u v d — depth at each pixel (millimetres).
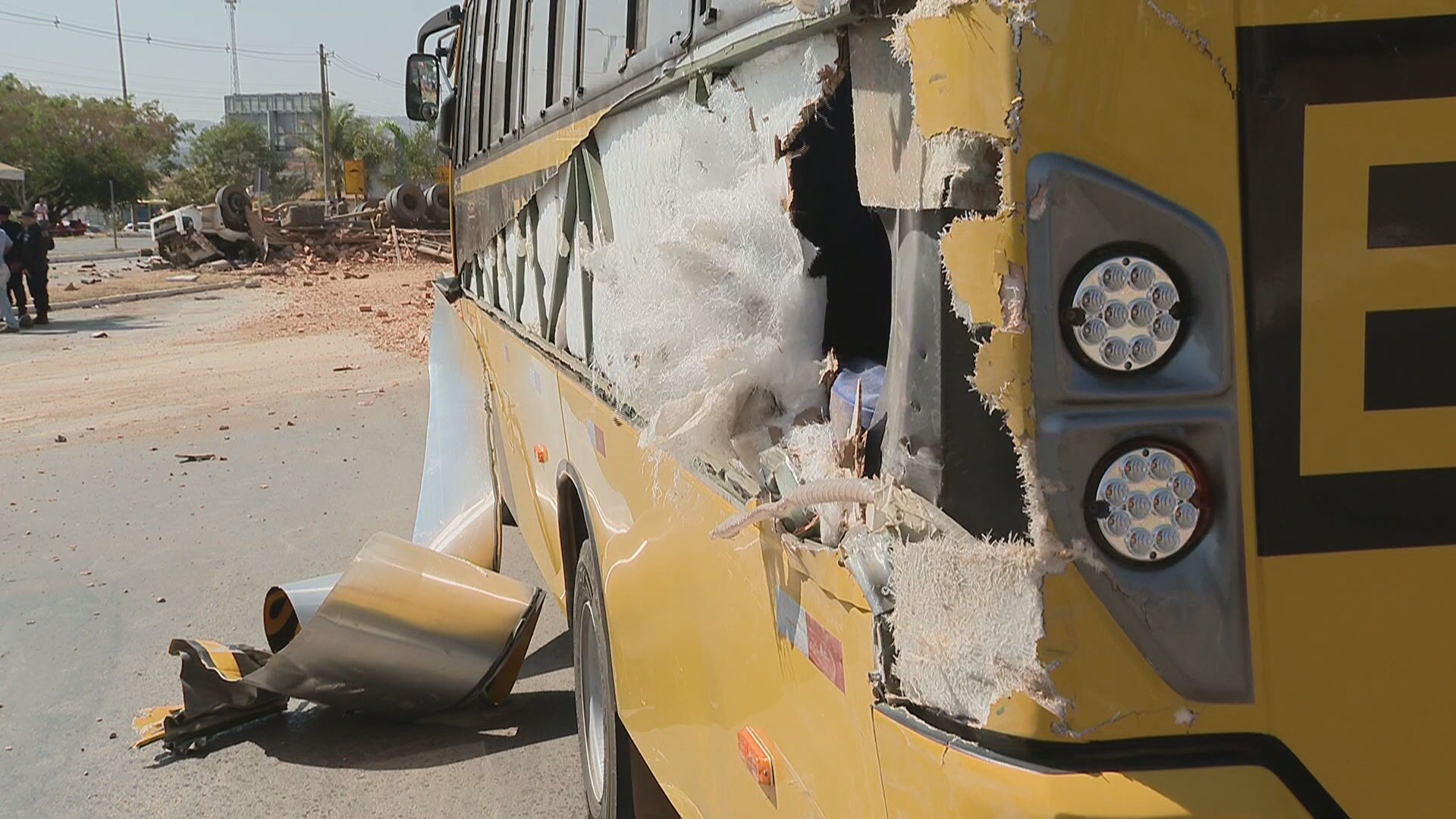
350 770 4371
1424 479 1388
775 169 1853
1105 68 1278
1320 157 1331
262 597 6449
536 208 4469
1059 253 1290
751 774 2053
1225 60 1304
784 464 1798
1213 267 1318
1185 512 1335
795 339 1904
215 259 33062
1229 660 1354
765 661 1944
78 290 26234
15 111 73938
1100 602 1322
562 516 4055
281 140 113500
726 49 1983
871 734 1522
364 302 23766
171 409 12328
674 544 2500
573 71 3504
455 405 7301
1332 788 1397
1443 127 1346
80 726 4844
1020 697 1322
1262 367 1347
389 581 4488
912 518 1418
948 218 1349
